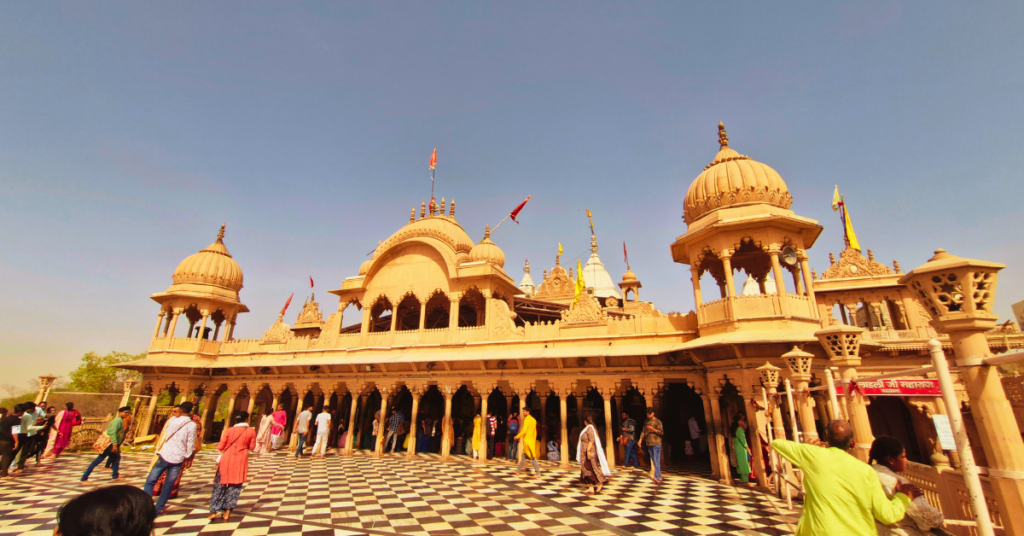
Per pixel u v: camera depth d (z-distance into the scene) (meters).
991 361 4.57
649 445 14.27
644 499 11.31
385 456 20.08
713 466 14.23
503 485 13.19
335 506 10.50
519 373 18.67
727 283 14.76
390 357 20.73
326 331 23.25
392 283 22.77
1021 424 10.79
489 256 21.75
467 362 19.52
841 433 4.80
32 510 9.64
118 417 13.58
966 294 4.70
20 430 13.87
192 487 12.45
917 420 18.91
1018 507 4.28
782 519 9.34
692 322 16.09
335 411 24.81
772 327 13.77
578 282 20.12
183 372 24.41
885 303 25.06
